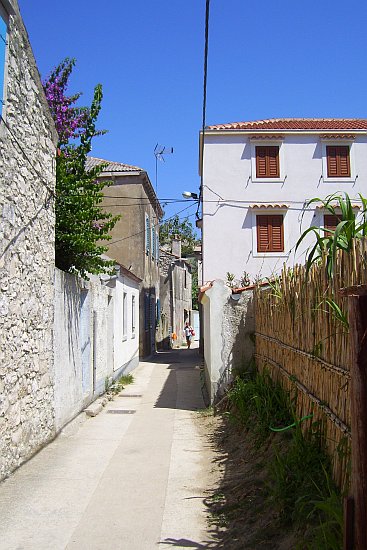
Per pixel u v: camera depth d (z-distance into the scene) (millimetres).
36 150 7906
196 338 51812
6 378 6516
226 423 9289
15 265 6934
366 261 3887
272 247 22453
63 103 13977
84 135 10977
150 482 6449
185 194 23672
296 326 6605
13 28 6828
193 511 5453
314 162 22781
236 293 11023
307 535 4066
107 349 14133
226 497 5762
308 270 5484
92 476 6688
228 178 22641
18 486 6246
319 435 5285
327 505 3945
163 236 48594
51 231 8727
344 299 4406
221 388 10875
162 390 14742
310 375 5809
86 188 10867
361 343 3250
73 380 10133
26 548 4598
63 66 14102
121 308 17078
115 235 25359
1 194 6375
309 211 22641
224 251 22422
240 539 4680
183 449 8086
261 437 6957
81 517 5316
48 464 7207
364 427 3215
